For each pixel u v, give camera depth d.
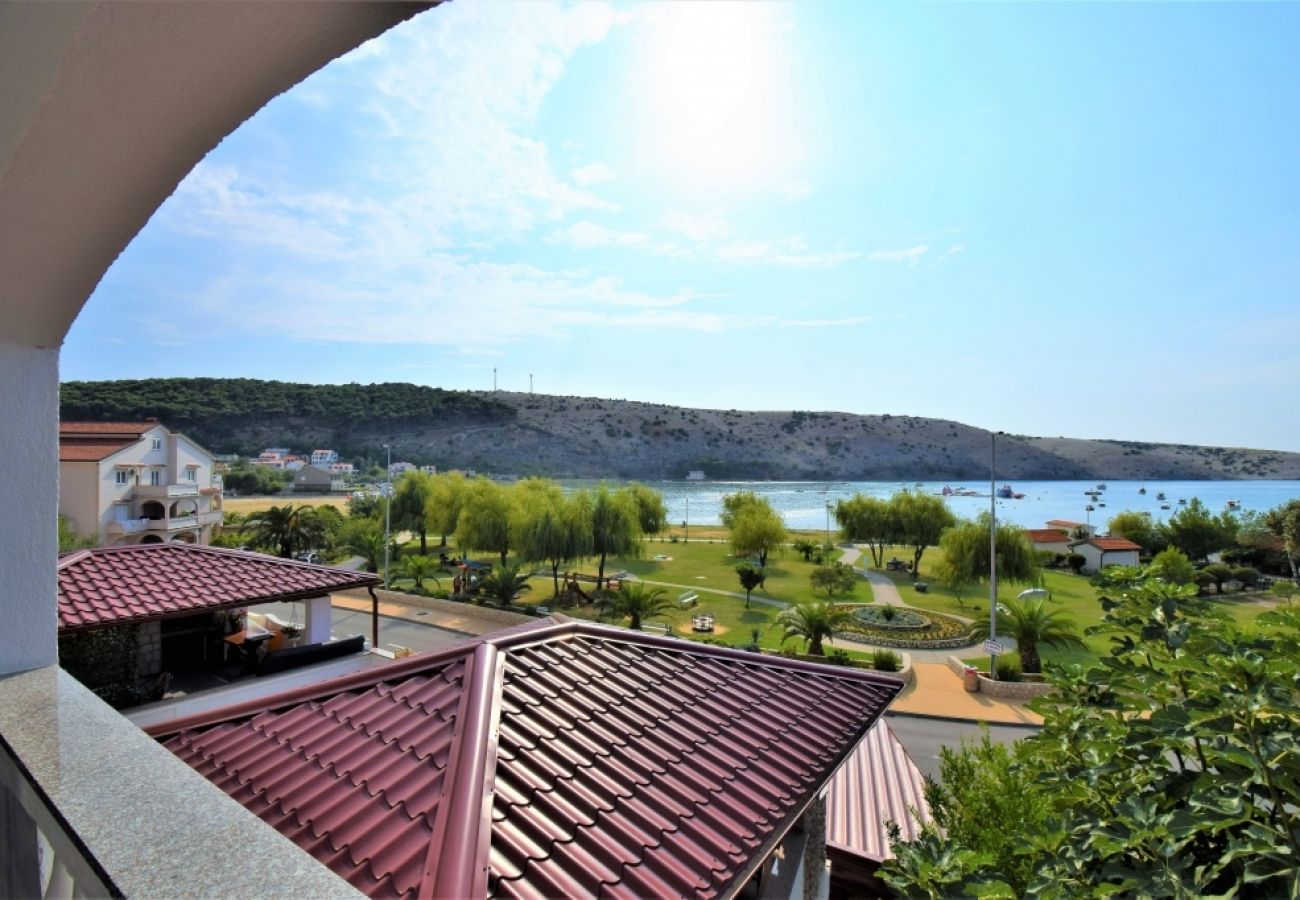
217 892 1.19
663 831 3.43
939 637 26.92
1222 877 3.09
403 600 30.08
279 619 17.02
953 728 17.38
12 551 2.28
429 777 3.37
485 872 2.74
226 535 41.59
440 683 4.38
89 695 2.07
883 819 7.95
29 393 2.29
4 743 1.75
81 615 9.16
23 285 1.94
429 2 1.35
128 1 1.15
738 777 4.14
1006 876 3.69
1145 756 3.52
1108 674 3.93
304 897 1.18
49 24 1.17
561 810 3.33
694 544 62.06
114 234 1.77
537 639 5.34
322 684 4.41
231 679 10.93
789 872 5.10
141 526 35.72
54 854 1.47
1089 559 45.72
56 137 1.41
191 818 1.42
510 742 3.80
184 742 3.98
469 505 37.78
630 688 4.91
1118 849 2.82
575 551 32.44
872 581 41.56
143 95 1.36
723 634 26.66
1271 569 44.09
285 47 1.35
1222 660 2.94
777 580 40.69
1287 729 2.92
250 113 1.52
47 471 2.34
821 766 4.50
